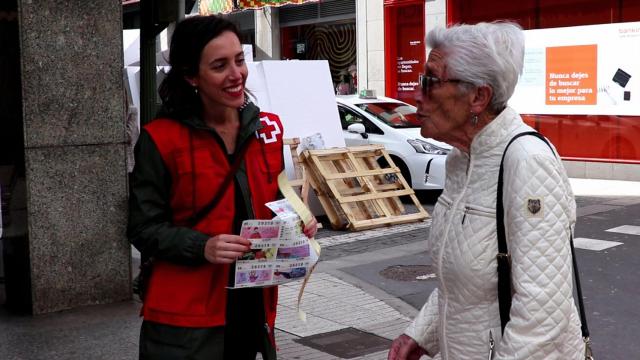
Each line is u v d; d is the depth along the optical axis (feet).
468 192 7.34
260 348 8.98
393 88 60.34
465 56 7.16
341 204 32.09
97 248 19.79
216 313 8.29
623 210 34.83
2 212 19.79
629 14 45.55
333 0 65.21
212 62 8.14
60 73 18.79
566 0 48.60
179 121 8.34
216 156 8.36
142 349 8.49
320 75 35.42
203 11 67.97
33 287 19.02
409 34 59.00
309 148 33.76
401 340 8.60
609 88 45.70
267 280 8.39
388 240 30.35
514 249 6.90
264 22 71.56
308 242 8.55
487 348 7.22
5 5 18.53
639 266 24.62
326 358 16.76
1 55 18.52
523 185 6.84
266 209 8.72
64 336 17.71
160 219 8.37
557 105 48.03
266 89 33.68
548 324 6.70
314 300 21.63
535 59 48.65
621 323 19.20
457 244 7.29
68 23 18.83
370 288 22.90
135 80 31.40
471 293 7.27
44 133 18.70
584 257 25.99
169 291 8.29
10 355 16.51
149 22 21.79
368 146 34.76
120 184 19.94
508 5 52.01
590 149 47.44
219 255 7.90
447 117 7.39
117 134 19.75
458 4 54.95
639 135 45.14
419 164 37.55
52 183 18.95
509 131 7.24
